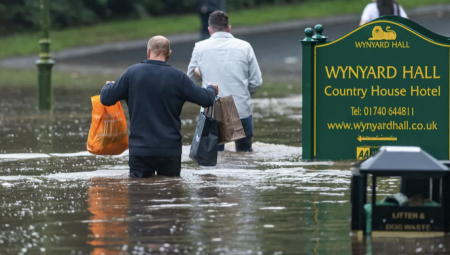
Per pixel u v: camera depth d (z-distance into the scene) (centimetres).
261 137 3008
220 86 2567
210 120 2198
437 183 1602
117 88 2144
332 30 8756
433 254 1415
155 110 2131
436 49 2373
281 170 2269
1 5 9912
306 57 2406
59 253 1416
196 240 1495
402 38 2383
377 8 3406
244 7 11162
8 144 2831
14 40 9275
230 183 2062
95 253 1413
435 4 10894
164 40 2180
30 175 2203
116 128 2252
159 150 2127
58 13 10106
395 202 1584
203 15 7669
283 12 10550
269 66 6756
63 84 5569
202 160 2194
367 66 2400
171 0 11006
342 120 2423
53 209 1756
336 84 2416
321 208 1761
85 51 8481
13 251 1431
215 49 2581
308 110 2425
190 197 1880
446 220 1535
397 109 2405
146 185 2034
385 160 1526
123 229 1576
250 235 1533
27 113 3875
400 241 1497
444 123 2391
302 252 1423
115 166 2366
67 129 3262
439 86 2383
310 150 2438
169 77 2136
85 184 2059
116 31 9712
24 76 6316
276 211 1730
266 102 4338
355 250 1437
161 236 1523
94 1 10512
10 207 1780
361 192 1540
